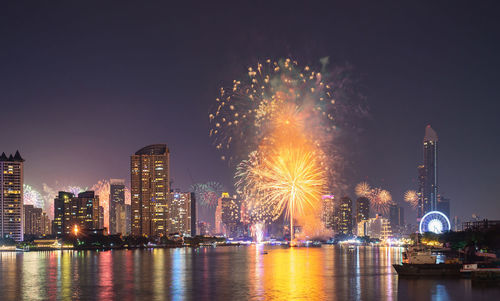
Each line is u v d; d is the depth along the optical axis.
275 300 175.38
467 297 172.62
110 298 185.38
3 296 192.25
